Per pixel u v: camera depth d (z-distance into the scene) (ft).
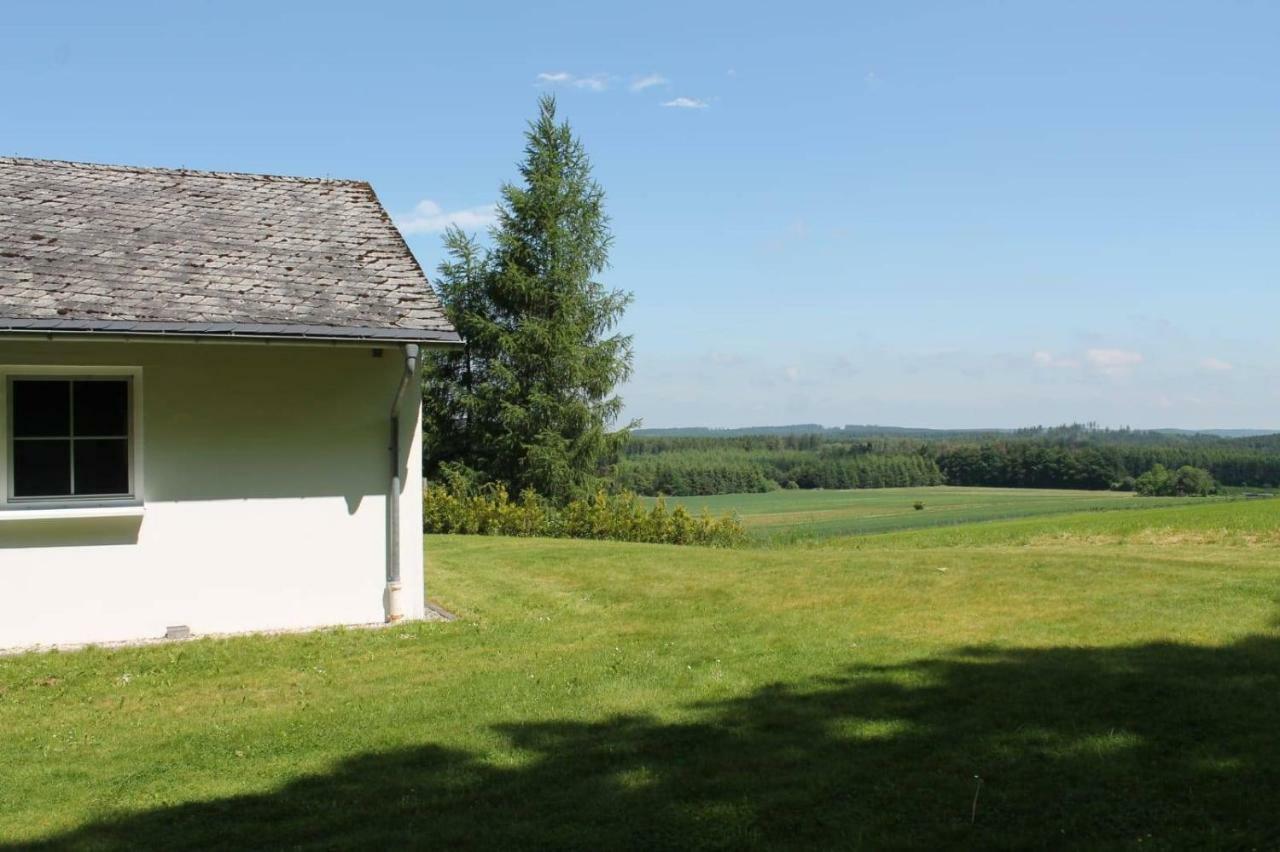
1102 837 14.06
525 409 94.68
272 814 16.07
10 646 29.07
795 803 15.69
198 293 30.19
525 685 24.13
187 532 31.01
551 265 96.02
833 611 32.83
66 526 29.71
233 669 26.53
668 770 17.46
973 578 37.91
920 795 15.83
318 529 32.53
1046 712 19.88
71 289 28.84
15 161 36.68
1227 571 37.37
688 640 29.14
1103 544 67.15
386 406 33.32
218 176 39.32
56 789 17.62
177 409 30.94
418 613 33.83
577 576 42.96
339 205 38.91
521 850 14.24
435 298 33.04
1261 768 16.34
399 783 17.37
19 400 29.63
